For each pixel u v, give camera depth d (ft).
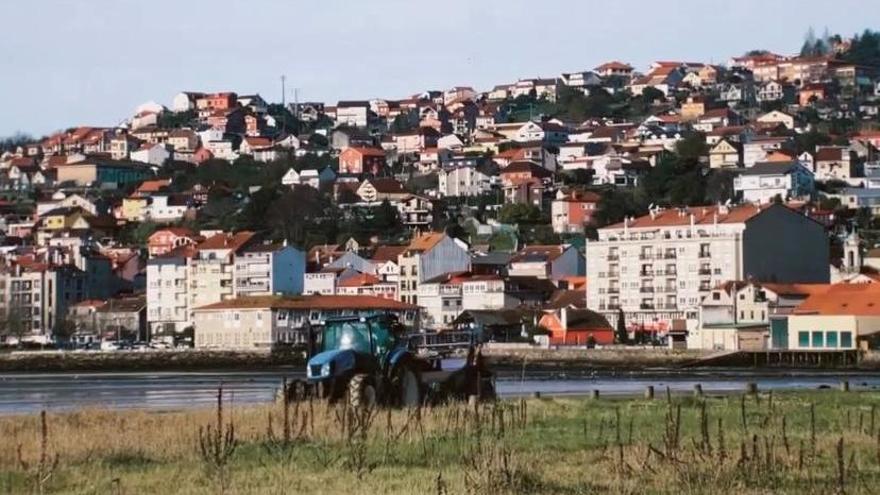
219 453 224.94
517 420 291.17
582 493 197.06
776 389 453.58
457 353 366.22
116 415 304.71
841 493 193.88
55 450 236.43
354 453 231.30
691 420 304.50
